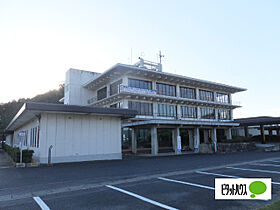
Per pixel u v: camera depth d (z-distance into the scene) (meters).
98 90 34.81
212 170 10.66
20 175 9.69
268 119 33.41
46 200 5.79
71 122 15.09
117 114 16.06
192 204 5.23
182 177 8.86
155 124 23.22
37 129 16.45
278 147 29.70
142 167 12.11
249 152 25.77
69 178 8.87
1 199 5.95
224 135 35.34
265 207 4.65
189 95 34.66
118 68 26.56
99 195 6.20
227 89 38.97
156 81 30.80
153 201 5.53
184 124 25.27
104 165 13.17
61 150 14.40
